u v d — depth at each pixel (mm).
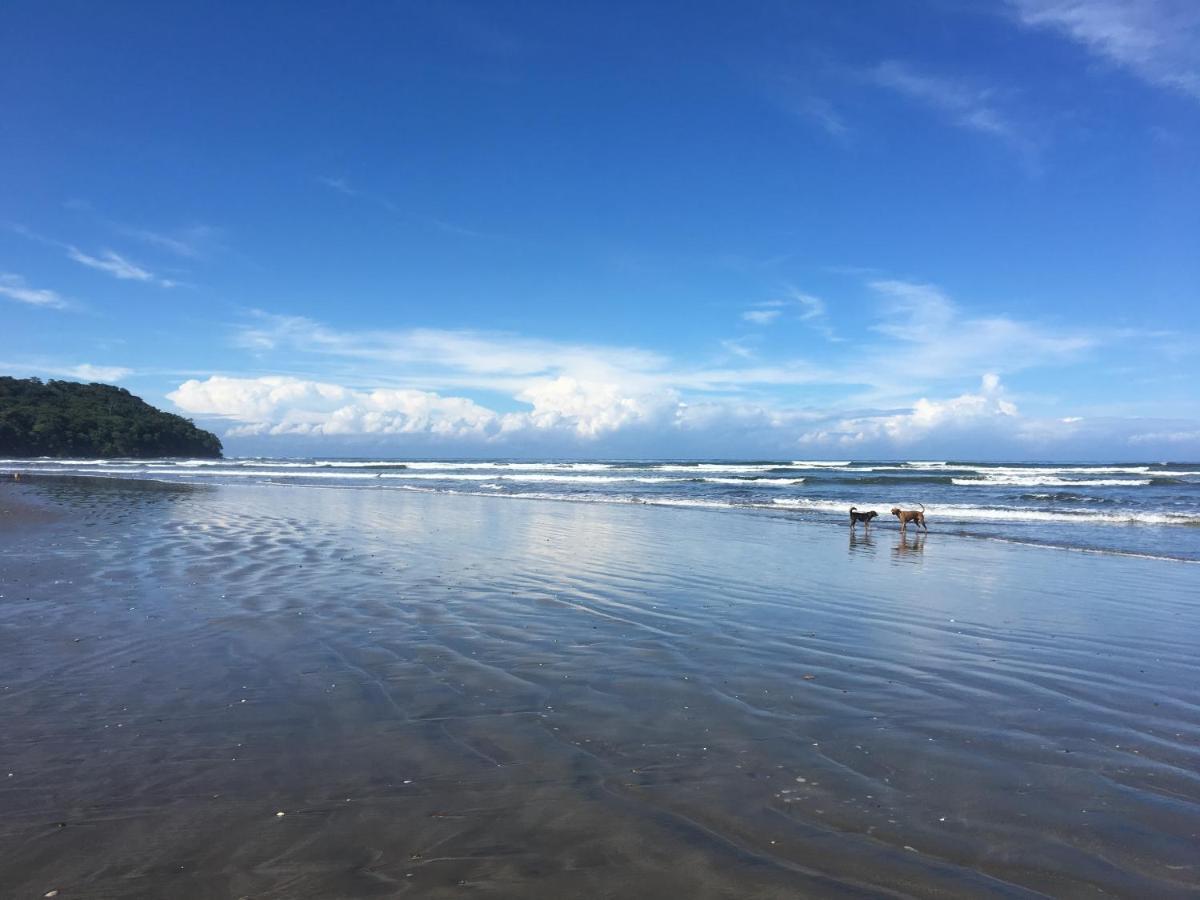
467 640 6910
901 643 7051
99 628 7215
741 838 3410
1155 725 4926
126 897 2969
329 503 24031
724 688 5605
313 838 3402
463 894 2982
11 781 3965
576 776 4047
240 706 5109
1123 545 15336
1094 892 3008
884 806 3729
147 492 28125
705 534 16391
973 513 22484
